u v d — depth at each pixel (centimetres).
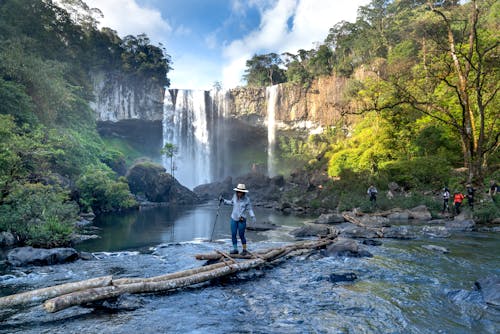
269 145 7781
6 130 1524
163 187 4366
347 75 7050
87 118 4981
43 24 5344
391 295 564
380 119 3669
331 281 657
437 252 932
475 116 2808
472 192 1902
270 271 743
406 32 5334
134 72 7469
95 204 2917
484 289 562
